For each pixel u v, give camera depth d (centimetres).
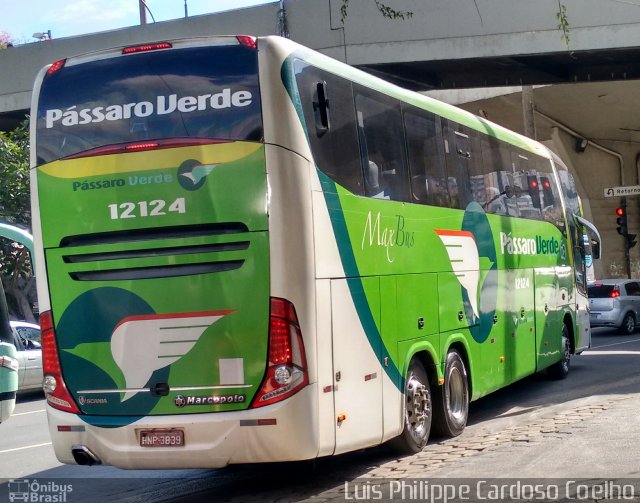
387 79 2441
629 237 3225
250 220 708
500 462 847
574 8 2188
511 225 1262
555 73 2497
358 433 774
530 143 1430
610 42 2177
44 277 763
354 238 792
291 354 700
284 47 734
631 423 1028
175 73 739
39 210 765
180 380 718
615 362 1816
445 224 1013
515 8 2223
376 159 859
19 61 2567
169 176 726
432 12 2259
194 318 717
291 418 695
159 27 2405
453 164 1062
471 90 3069
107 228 740
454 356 1025
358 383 779
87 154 750
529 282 1334
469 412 1235
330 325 738
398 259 881
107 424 732
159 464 718
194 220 719
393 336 856
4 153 2256
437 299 975
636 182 3859
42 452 1081
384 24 2269
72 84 765
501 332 1188
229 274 711
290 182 710
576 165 3584
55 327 757
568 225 1602
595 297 2680
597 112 3294
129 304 734
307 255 712
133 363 730
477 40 2252
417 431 921
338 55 2291
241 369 705
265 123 714
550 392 1393
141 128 739
